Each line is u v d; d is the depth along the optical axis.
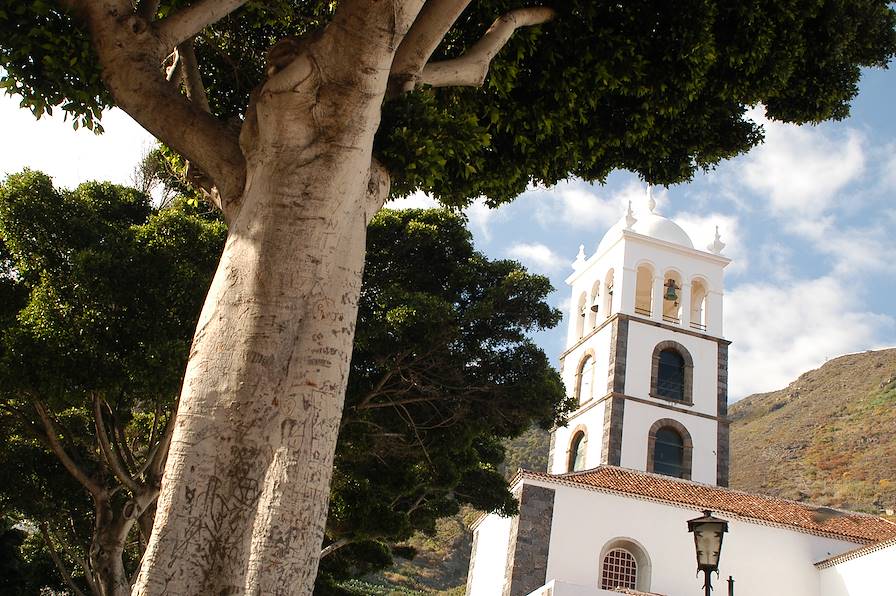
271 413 4.89
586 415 35.00
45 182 13.61
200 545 4.55
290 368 5.03
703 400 34.16
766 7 9.12
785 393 98.62
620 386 33.47
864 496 63.69
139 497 14.26
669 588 26.00
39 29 6.59
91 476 17.20
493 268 17.69
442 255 17.67
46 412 14.59
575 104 9.15
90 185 15.79
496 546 28.39
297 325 5.15
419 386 15.87
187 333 13.40
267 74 5.90
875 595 24.59
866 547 25.20
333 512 16.44
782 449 79.81
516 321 16.47
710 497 29.19
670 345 34.88
